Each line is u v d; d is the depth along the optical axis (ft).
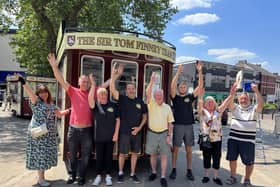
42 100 18.53
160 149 19.77
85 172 18.98
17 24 75.46
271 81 272.72
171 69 24.43
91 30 22.03
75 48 20.58
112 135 18.80
